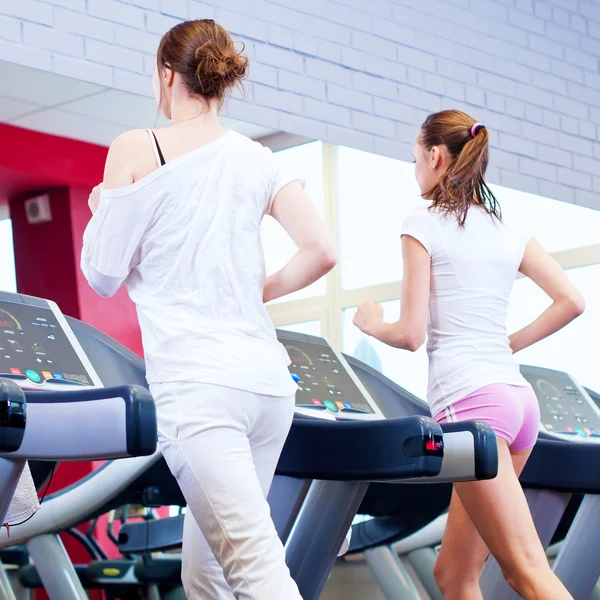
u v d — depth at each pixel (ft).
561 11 20.16
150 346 6.31
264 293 6.70
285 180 6.77
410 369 12.25
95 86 11.69
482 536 8.25
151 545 11.89
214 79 6.72
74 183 11.37
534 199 17.53
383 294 12.70
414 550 13.71
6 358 7.77
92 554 11.93
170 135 6.58
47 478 10.23
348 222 13.17
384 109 16.66
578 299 9.00
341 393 10.43
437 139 8.93
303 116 15.47
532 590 8.03
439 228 8.52
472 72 18.21
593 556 10.53
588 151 20.06
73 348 8.39
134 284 6.52
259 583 5.97
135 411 5.59
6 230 10.71
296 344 10.75
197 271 6.32
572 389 13.66
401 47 17.12
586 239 17.30
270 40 15.24
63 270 10.98
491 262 8.64
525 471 9.89
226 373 6.13
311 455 7.86
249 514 6.07
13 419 5.37
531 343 9.11
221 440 6.10
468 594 8.71
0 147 10.84
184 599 12.00
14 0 12.57
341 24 16.29
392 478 7.37
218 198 6.46
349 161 13.53
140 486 10.69
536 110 19.19
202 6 14.52
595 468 9.77
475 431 7.34
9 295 8.35
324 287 11.95
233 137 6.71
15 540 10.17
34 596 10.82
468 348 8.43
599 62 20.74
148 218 6.35
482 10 18.66
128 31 13.64
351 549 12.91
